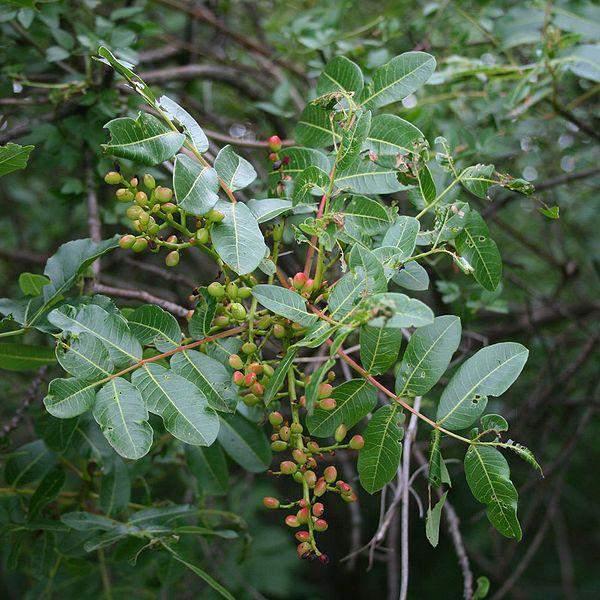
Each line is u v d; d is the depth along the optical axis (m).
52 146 0.92
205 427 0.57
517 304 1.38
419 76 0.64
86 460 0.79
